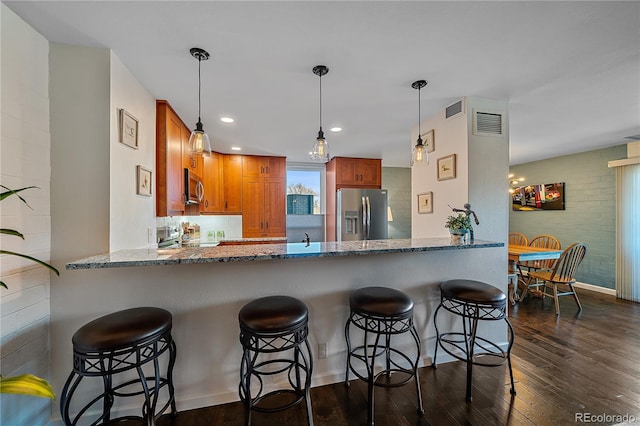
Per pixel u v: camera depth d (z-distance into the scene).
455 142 2.40
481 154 2.31
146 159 2.09
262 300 1.59
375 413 1.64
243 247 1.87
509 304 3.60
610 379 1.96
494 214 2.35
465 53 1.66
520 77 1.96
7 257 1.30
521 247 4.21
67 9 1.28
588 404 1.71
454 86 2.09
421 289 2.11
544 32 1.47
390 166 5.72
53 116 1.53
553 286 3.33
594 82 2.04
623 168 3.82
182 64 1.75
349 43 1.55
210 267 1.70
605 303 3.64
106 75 1.60
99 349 1.17
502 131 2.36
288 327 1.38
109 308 1.58
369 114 2.65
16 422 1.34
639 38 1.52
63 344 1.53
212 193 4.10
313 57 1.69
